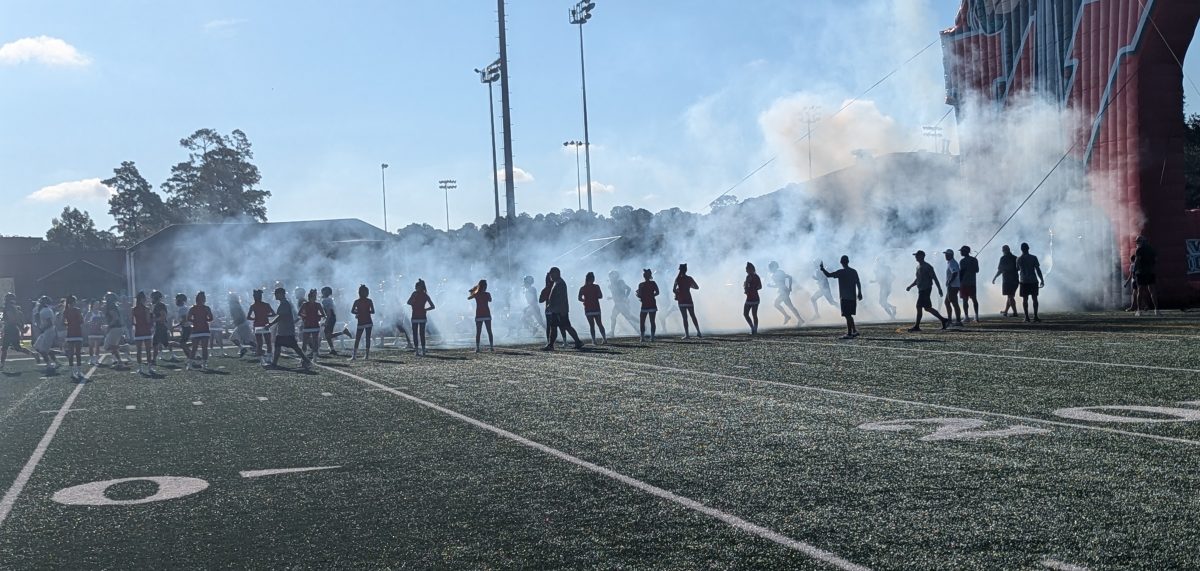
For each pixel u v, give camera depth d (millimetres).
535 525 6117
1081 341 17078
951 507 6059
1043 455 7520
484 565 5324
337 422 11258
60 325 28859
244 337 24688
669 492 6852
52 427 11984
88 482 8211
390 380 16125
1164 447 7645
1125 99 26828
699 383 13523
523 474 7723
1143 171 26750
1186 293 27172
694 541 5570
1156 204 26922
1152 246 26797
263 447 9664
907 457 7672
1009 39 29938
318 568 5418
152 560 5727
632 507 6457
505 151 38469
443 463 8359
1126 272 27094
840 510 6121
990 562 4953
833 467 7430
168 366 22172
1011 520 5703
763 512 6160
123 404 14234
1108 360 13875
